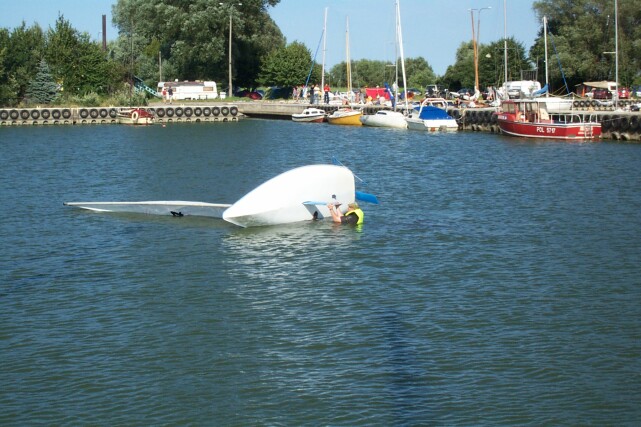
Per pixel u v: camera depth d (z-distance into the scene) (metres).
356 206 30.28
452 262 24.52
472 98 95.94
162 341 18.20
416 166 49.34
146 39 138.00
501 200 35.66
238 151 60.41
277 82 125.12
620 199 35.50
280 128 88.12
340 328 18.84
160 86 120.06
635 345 17.72
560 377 16.19
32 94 103.25
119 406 15.23
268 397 15.49
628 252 25.61
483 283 22.31
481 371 16.47
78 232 29.22
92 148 63.47
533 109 69.06
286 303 20.70
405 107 87.81
